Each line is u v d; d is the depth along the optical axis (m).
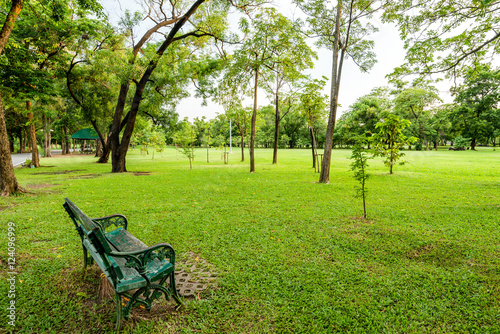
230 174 14.69
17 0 7.49
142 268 2.31
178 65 17.22
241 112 23.72
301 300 2.77
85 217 2.36
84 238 3.24
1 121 8.25
